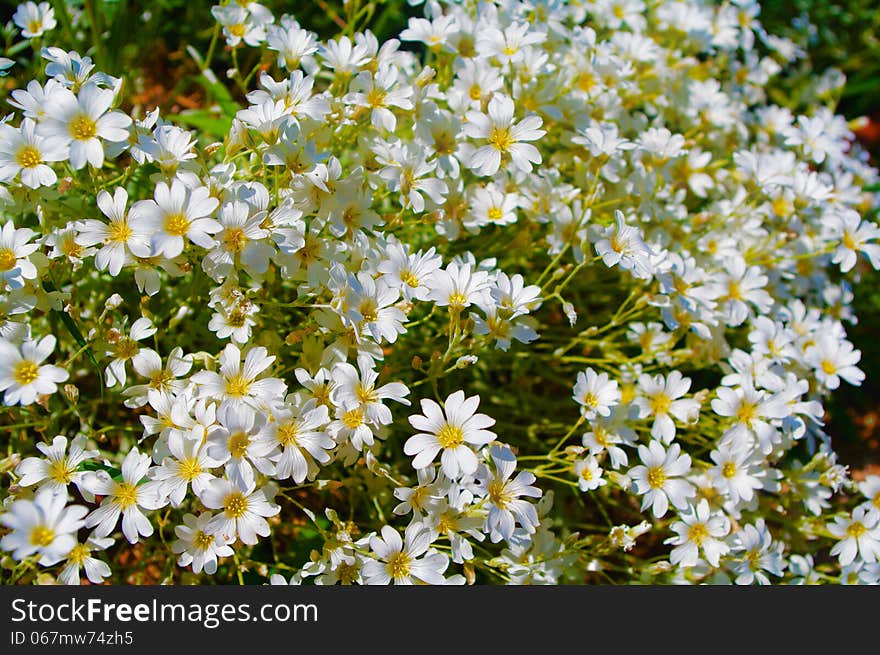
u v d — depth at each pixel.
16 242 0.29
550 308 0.38
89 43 0.39
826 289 0.38
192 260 0.30
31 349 0.28
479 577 0.34
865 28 0.52
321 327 0.31
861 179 0.41
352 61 0.33
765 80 0.42
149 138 0.29
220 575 0.33
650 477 0.31
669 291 0.33
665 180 0.37
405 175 0.32
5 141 0.29
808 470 0.34
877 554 0.33
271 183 0.31
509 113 0.32
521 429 0.35
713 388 0.39
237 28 0.35
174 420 0.29
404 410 0.34
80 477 0.28
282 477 0.28
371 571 0.29
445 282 0.30
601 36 0.40
